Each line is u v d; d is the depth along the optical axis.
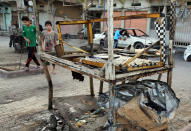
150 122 2.37
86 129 2.54
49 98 3.65
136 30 12.38
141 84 2.57
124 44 11.85
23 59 8.98
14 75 6.12
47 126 3.08
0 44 14.52
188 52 9.24
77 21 3.47
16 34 10.65
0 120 3.39
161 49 2.50
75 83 5.57
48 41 6.32
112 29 1.96
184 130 3.05
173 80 5.99
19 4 19.25
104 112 2.90
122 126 2.28
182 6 12.37
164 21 2.36
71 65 2.70
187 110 3.90
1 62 8.16
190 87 5.35
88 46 3.72
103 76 2.15
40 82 5.66
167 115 2.43
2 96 4.53
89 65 2.59
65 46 11.39
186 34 12.75
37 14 3.34
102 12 16.80
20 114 3.62
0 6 22.58
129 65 2.27
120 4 16.44
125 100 2.28
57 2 17.92
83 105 3.23
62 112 3.02
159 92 2.44
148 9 14.97
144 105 2.31
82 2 16.19
